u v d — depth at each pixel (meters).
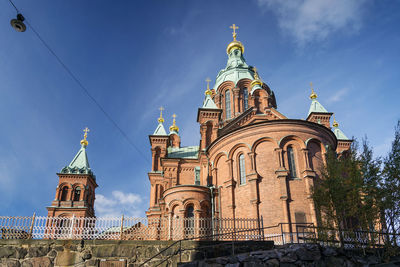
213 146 32.59
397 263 16.33
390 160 17.77
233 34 59.62
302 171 27.28
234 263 16.09
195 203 29.95
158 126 47.97
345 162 19.06
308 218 25.48
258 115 37.53
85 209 53.03
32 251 17.69
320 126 29.16
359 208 17.42
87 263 17.80
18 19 14.26
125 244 18.41
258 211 26.39
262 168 27.80
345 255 16.34
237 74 51.75
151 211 42.91
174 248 18.50
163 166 40.16
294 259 15.69
